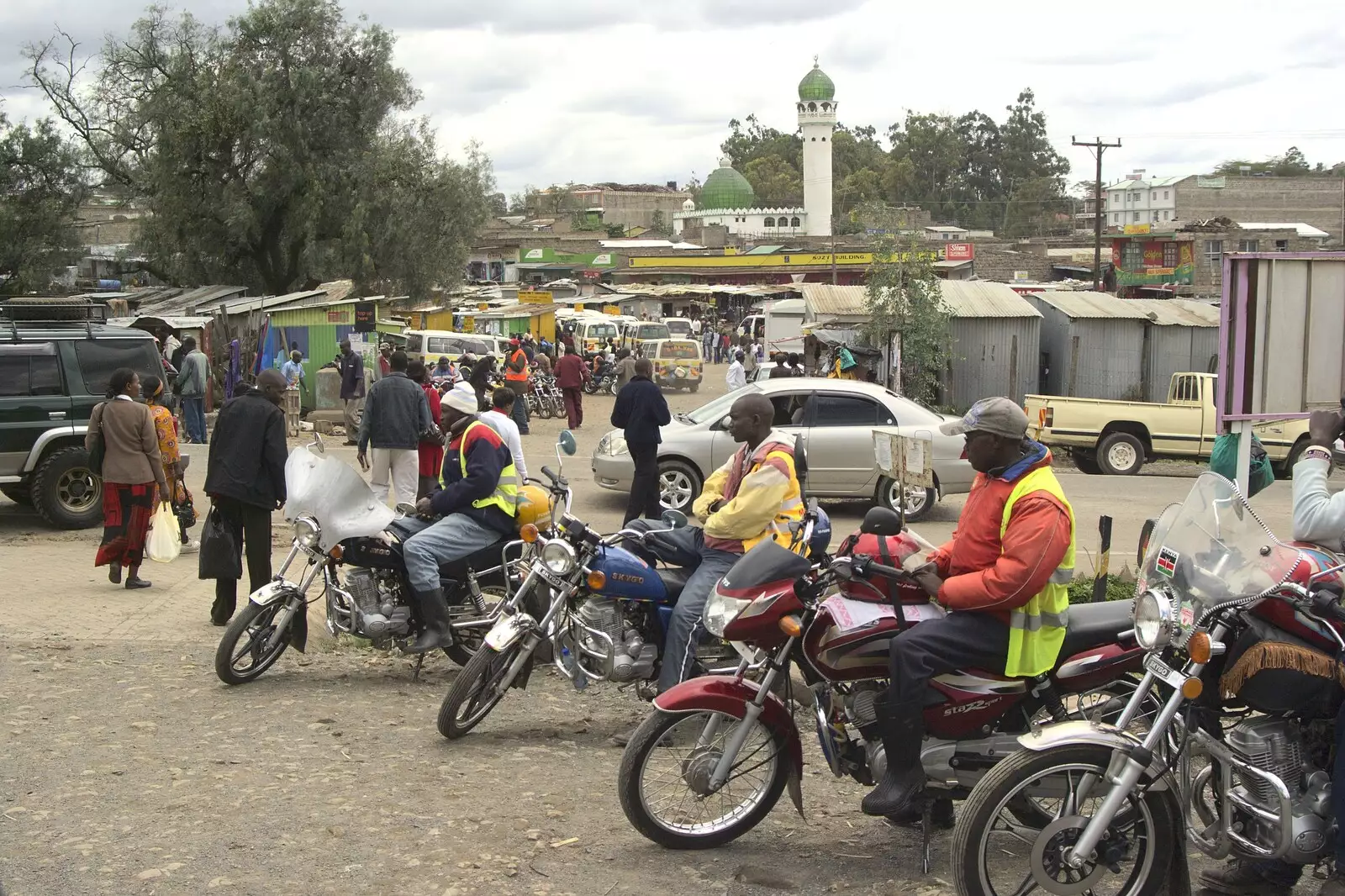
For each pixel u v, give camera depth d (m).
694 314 70.38
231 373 27.98
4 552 11.56
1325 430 4.52
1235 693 3.99
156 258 40.28
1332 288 10.08
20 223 38.81
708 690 4.63
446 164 40.72
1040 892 4.17
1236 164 119.00
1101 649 4.46
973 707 4.37
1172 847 4.03
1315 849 3.92
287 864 4.44
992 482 4.42
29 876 4.27
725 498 6.04
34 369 12.70
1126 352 27.16
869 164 142.75
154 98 37.75
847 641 4.39
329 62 38.84
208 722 6.29
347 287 33.44
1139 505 15.87
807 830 5.04
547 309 46.53
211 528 8.33
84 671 7.25
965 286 29.44
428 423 12.19
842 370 25.00
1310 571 3.96
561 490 6.63
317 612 8.41
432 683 7.28
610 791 5.39
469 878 4.36
